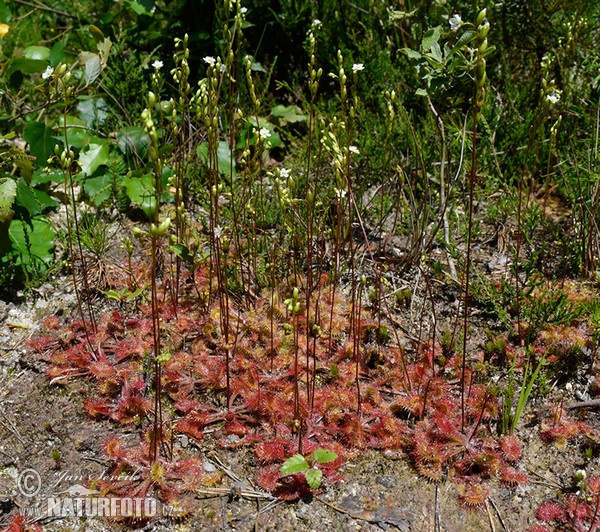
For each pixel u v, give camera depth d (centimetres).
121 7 546
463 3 439
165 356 251
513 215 406
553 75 450
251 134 443
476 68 236
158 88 372
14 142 472
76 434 292
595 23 472
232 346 320
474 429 285
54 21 594
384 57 470
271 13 511
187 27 489
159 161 234
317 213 389
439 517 261
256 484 272
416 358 324
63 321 349
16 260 368
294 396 294
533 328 336
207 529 256
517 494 270
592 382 314
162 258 379
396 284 371
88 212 417
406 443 285
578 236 383
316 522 258
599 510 258
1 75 469
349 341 326
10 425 296
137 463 273
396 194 407
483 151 420
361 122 449
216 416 296
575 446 289
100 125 469
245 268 371
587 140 399
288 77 525
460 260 369
